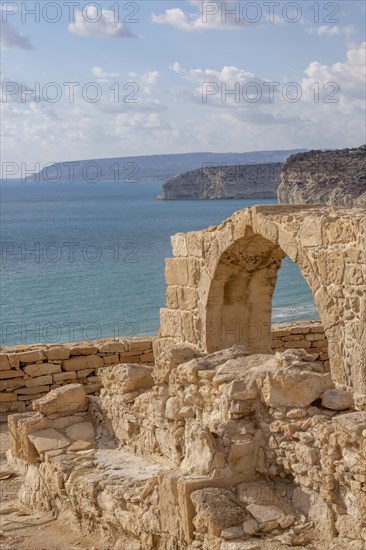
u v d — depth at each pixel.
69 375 18.39
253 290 16.31
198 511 7.58
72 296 50.28
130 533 8.59
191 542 7.62
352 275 12.02
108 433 10.95
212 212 124.75
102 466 9.77
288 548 7.01
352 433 7.02
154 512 8.24
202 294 16.36
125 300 48.34
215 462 8.09
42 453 10.45
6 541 9.18
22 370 17.97
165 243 86.69
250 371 8.70
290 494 7.78
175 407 9.41
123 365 10.91
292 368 8.41
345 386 12.38
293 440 7.88
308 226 12.87
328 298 12.57
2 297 50.09
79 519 9.47
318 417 7.82
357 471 6.91
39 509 10.40
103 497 9.04
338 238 12.26
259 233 14.20
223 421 8.52
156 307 45.62
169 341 17.67
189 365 9.36
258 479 8.11
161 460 9.60
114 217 130.38
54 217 135.75
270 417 8.21
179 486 7.81
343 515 7.12
